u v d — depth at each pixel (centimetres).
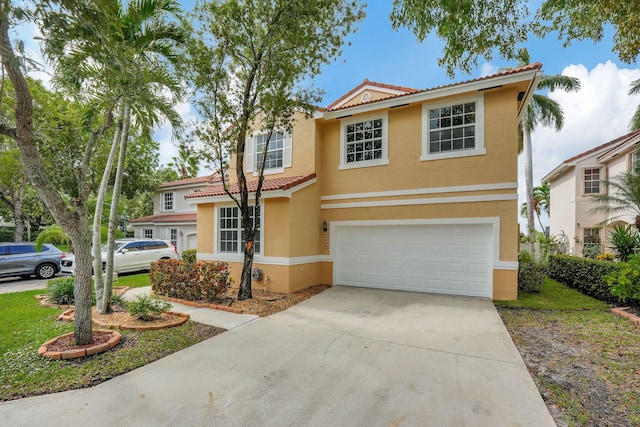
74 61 456
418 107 966
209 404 348
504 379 401
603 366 434
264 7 702
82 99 615
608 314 687
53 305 779
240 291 833
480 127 877
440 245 933
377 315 704
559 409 336
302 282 995
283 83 747
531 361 455
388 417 323
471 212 882
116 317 650
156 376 412
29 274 1315
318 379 405
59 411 332
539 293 916
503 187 847
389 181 998
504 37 620
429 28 624
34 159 429
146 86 554
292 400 356
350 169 1065
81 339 483
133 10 560
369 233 1038
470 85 859
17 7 339
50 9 353
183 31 654
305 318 682
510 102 848
